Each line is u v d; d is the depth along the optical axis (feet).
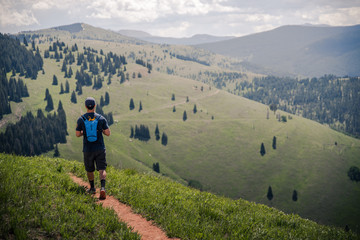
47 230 14.83
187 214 20.53
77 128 20.92
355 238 22.45
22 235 13.61
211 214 21.31
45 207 16.87
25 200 16.97
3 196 16.30
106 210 18.71
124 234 16.05
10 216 14.92
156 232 17.65
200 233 17.53
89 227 16.11
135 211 20.12
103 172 21.49
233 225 20.04
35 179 21.29
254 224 21.33
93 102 20.79
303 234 21.59
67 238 14.75
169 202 22.22
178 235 17.35
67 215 16.55
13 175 20.58
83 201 19.53
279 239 19.45
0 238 13.10
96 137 20.63
